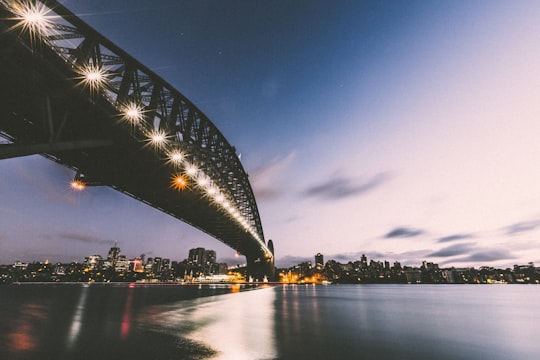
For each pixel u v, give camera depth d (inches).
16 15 716.0
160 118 1374.3
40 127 932.0
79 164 1350.9
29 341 555.8
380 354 529.3
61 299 2033.7
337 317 1085.1
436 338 709.9
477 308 1780.3
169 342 557.3
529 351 595.8
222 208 2532.0
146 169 1472.7
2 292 3481.8
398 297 3117.6
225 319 914.7
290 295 2812.5
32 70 794.8
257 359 463.2
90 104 962.7
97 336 606.5
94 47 961.5
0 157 749.9
